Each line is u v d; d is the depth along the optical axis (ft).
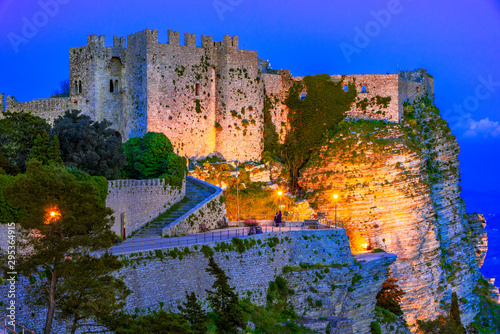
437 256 390.21
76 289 168.35
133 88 339.36
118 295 177.58
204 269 229.45
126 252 205.05
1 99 343.67
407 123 412.98
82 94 337.72
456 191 426.92
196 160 349.00
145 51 334.44
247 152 369.30
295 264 269.64
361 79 404.36
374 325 288.30
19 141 240.32
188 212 275.80
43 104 343.46
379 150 384.68
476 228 451.12
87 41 338.13
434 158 417.49
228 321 200.75
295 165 395.96
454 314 361.10
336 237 281.13
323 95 401.29
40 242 168.35
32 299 171.32
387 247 372.17
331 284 270.67
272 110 396.78
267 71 421.18
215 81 362.12
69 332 177.68
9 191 168.66
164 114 338.13
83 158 255.50
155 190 278.26
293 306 261.65
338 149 386.11
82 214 171.32
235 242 246.27
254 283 250.16
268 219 328.29
